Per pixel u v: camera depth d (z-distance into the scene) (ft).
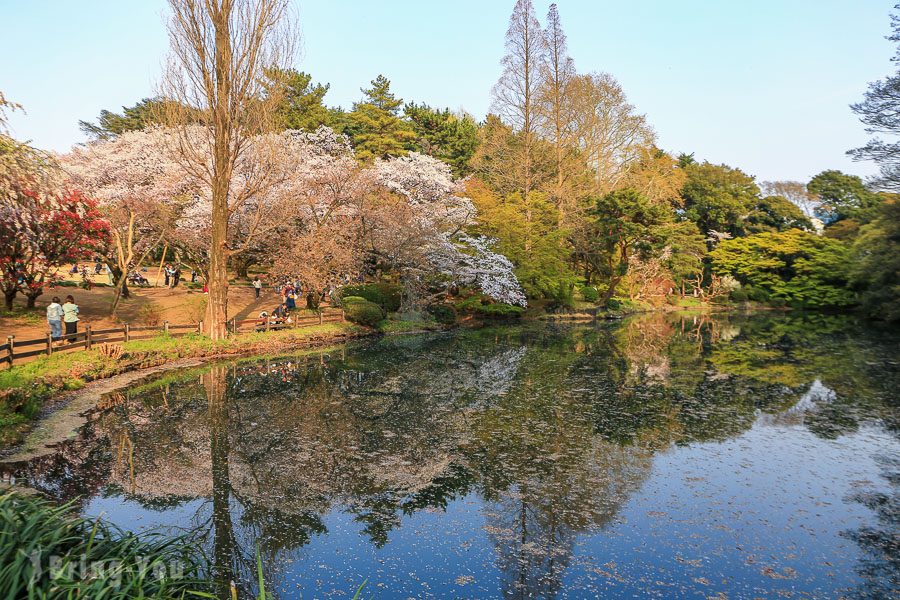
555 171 135.64
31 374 42.04
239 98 62.59
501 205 117.60
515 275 107.76
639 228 117.08
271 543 21.72
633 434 36.09
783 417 40.47
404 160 110.93
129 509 24.20
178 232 84.53
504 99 130.00
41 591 12.34
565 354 70.18
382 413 40.70
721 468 30.12
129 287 104.99
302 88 143.13
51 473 27.78
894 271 96.32
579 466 30.30
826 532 22.80
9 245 57.57
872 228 112.47
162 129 88.69
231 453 31.68
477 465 30.35
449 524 23.41
